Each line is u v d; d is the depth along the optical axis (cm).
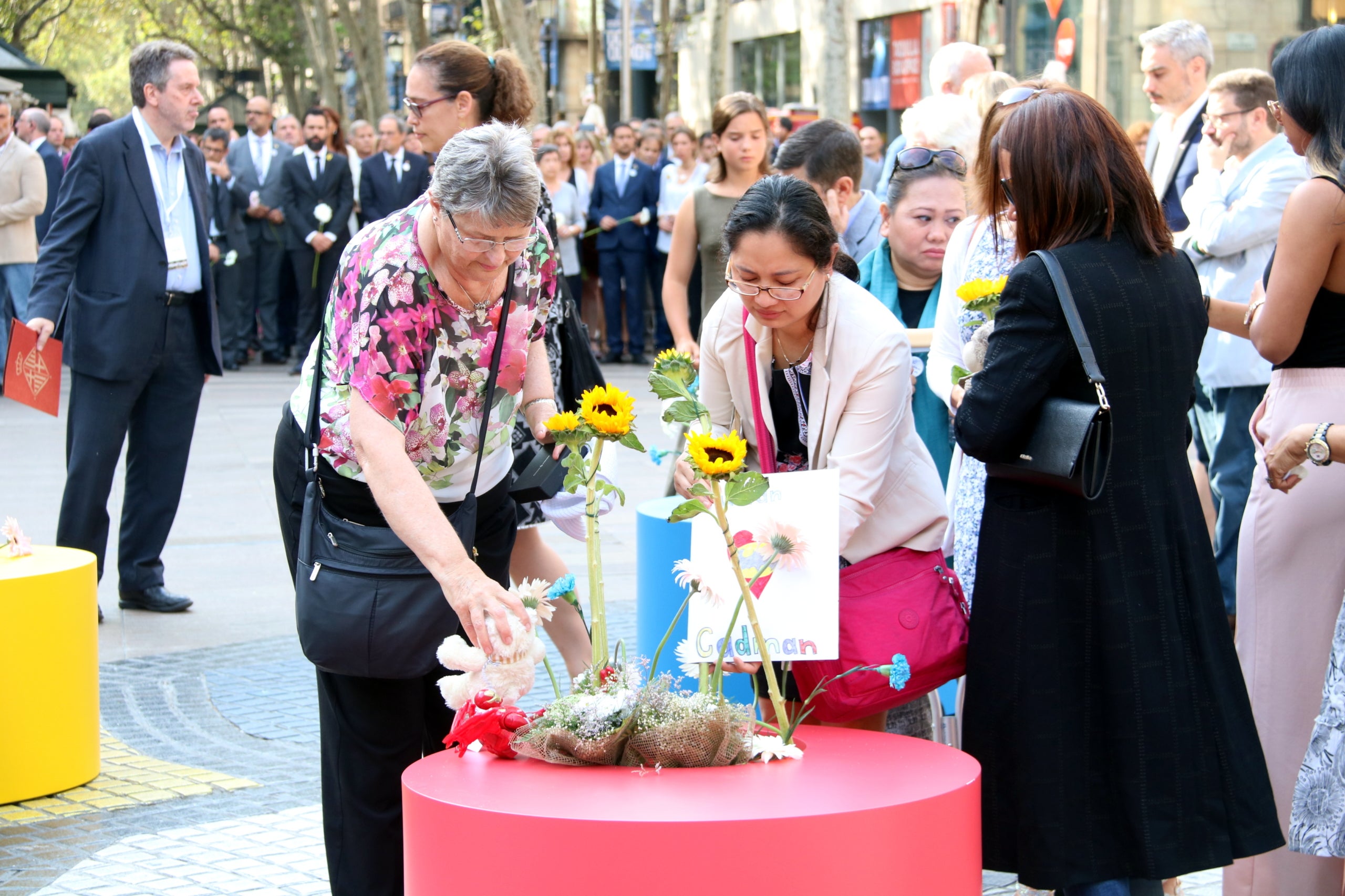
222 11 4097
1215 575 292
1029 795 282
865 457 310
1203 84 659
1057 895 299
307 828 420
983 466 383
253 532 816
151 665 582
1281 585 357
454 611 288
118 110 5103
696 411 274
